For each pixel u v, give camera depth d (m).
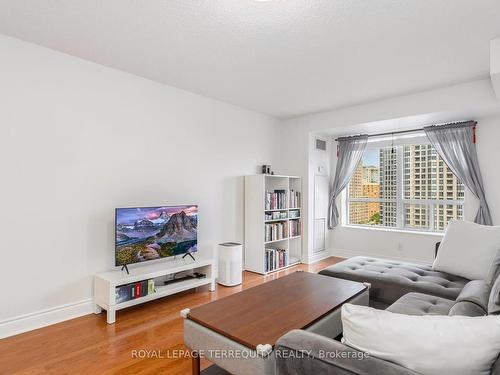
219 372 1.89
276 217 4.50
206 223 3.94
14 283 2.45
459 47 2.62
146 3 2.01
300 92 3.78
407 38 2.46
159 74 3.21
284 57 2.81
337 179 5.18
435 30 2.34
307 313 1.88
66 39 2.48
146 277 2.88
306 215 4.87
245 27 2.30
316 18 2.17
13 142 2.45
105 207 2.98
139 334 2.43
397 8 2.06
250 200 4.39
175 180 3.59
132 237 2.97
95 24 2.26
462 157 4.03
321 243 5.16
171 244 3.31
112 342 2.30
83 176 2.83
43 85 2.61
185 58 2.83
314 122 4.78
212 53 2.73
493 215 3.87
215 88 3.64
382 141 4.93
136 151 3.23
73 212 2.77
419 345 0.95
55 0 1.98
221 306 1.99
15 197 2.46
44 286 2.60
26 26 2.29
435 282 2.43
